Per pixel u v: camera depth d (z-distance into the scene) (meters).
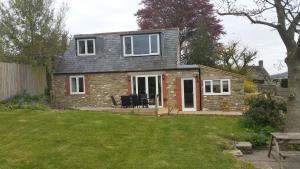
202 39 38.69
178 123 16.02
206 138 13.34
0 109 18.95
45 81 28.09
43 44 26.58
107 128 13.98
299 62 13.35
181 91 27.11
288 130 13.66
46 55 26.83
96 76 28.53
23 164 9.80
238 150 12.38
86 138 12.38
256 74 58.78
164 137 13.07
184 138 13.07
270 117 15.66
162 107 26.72
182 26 42.09
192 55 38.41
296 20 13.07
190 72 26.97
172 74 27.19
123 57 28.58
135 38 28.34
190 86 27.05
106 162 9.94
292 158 11.88
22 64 24.55
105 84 28.36
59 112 17.84
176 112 24.20
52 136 12.55
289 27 13.30
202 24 39.53
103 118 16.02
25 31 25.95
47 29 26.44
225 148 12.57
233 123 16.78
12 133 13.13
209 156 10.76
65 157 10.31
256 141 13.64
